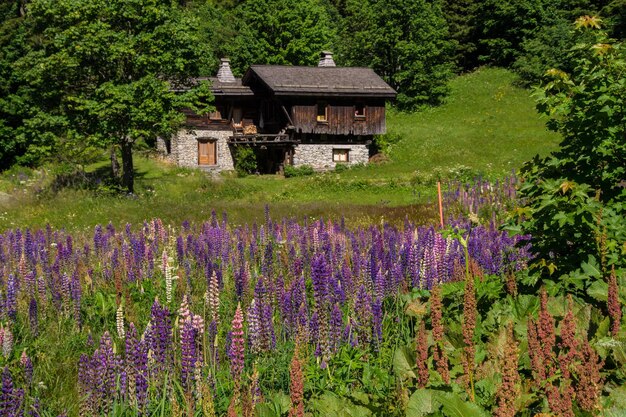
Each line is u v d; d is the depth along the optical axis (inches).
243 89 2114.9
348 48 2918.3
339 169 1957.4
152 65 1504.7
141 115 1425.9
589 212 283.4
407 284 394.6
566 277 289.0
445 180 1539.1
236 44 2672.2
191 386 253.9
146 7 1488.7
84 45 1429.6
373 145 2075.5
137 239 563.8
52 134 1477.6
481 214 887.1
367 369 271.3
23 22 2100.1
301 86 1973.4
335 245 500.7
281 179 1898.4
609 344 218.4
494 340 251.9
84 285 433.4
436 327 215.0
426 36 2652.6
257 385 243.8
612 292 231.6
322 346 283.3
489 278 348.2
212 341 296.0
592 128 308.5
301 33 2659.9
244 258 485.1
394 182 1576.0
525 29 2839.6
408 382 231.6
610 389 215.8
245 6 2972.4
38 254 542.6
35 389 274.8
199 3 3139.8
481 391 224.8
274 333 294.7
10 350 310.3
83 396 255.0
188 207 1077.1
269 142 1985.7
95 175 1695.4
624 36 2498.8
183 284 423.5
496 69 2861.7
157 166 1987.0
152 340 268.1
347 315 324.8
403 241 501.0
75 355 327.3
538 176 325.7
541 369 202.7
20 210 1079.6
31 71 1488.7
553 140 1950.1
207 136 2050.9
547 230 300.0
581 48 328.5
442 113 2450.8
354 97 2022.6
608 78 308.5
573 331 203.5
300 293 325.4
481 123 2229.3
